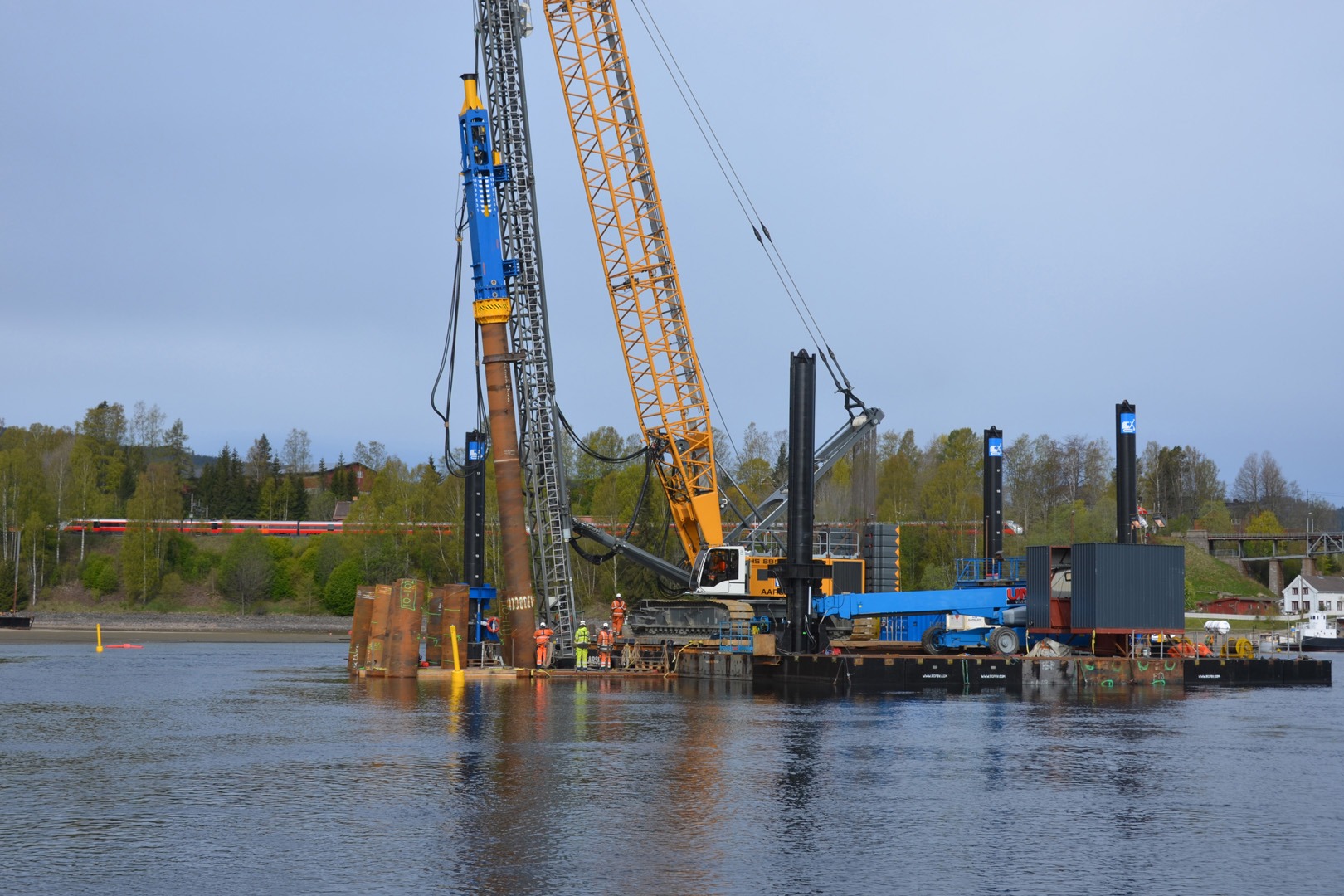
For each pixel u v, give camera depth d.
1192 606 150.88
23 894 16.94
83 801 23.39
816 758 29.33
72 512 160.00
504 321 55.69
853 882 17.80
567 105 62.75
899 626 57.44
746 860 18.95
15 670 61.12
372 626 55.22
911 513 145.88
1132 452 58.50
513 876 17.91
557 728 34.84
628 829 21.06
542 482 59.12
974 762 29.27
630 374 62.91
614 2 62.28
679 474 63.34
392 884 17.47
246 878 17.75
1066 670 52.12
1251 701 47.38
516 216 58.03
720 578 58.03
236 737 32.56
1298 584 158.88
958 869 18.59
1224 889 17.72
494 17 57.94
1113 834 21.28
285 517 188.50
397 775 26.31
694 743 31.77
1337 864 19.23
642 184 62.62
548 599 59.00
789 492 51.78
